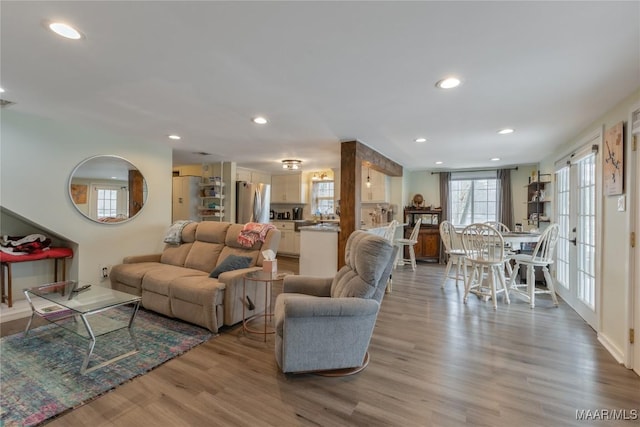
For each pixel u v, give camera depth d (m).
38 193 3.21
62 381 2.05
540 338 2.79
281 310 2.26
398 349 2.56
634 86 2.23
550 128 3.35
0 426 1.63
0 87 2.37
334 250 4.16
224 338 2.76
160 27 1.57
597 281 2.79
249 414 1.74
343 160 4.07
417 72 2.05
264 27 1.56
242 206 6.35
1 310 3.18
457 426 1.65
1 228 3.48
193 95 2.50
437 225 6.80
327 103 2.65
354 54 1.83
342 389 1.99
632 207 2.27
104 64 1.99
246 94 2.46
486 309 3.61
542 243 4.14
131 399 1.87
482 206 6.67
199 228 4.00
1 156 2.96
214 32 1.61
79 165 3.52
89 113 3.01
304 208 7.99
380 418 1.71
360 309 2.08
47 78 2.21
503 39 1.65
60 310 2.60
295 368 2.06
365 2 1.36
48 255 3.42
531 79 2.14
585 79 2.13
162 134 3.83
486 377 2.13
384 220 6.49
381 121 3.17
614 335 2.51
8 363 2.28
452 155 5.09
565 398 1.90
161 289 3.19
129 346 2.58
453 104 2.65
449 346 2.62
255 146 4.52
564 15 1.43
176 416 1.72
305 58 1.88
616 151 2.48
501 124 3.24
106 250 3.83
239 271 3.08
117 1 1.37
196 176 6.24
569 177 3.80
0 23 1.54
